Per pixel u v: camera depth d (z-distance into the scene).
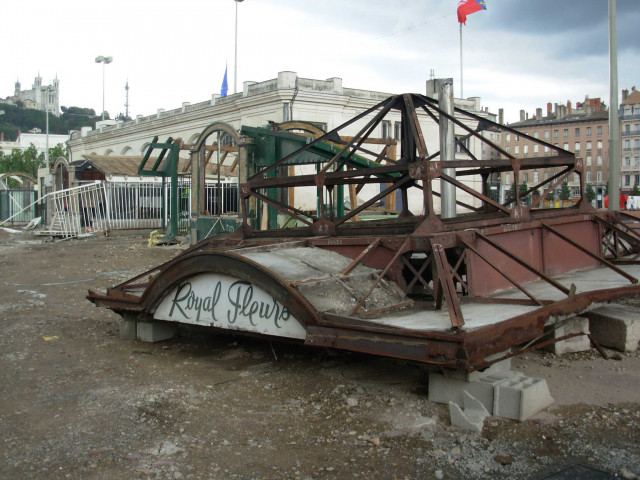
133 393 5.06
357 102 30.19
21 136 87.50
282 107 28.45
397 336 4.18
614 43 13.48
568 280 6.55
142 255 16.22
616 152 13.56
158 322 6.77
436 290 5.11
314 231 6.64
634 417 4.39
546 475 3.56
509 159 6.56
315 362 5.83
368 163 14.20
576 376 5.30
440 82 8.35
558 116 88.81
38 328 7.57
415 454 3.85
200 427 4.33
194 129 35.31
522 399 4.27
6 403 4.88
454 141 8.38
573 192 85.62
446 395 4.57
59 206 26.03
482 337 4.00
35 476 3.61
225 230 16.08
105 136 45.31
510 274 6.11
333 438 4.12
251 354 6.21
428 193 5.47
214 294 5.70
